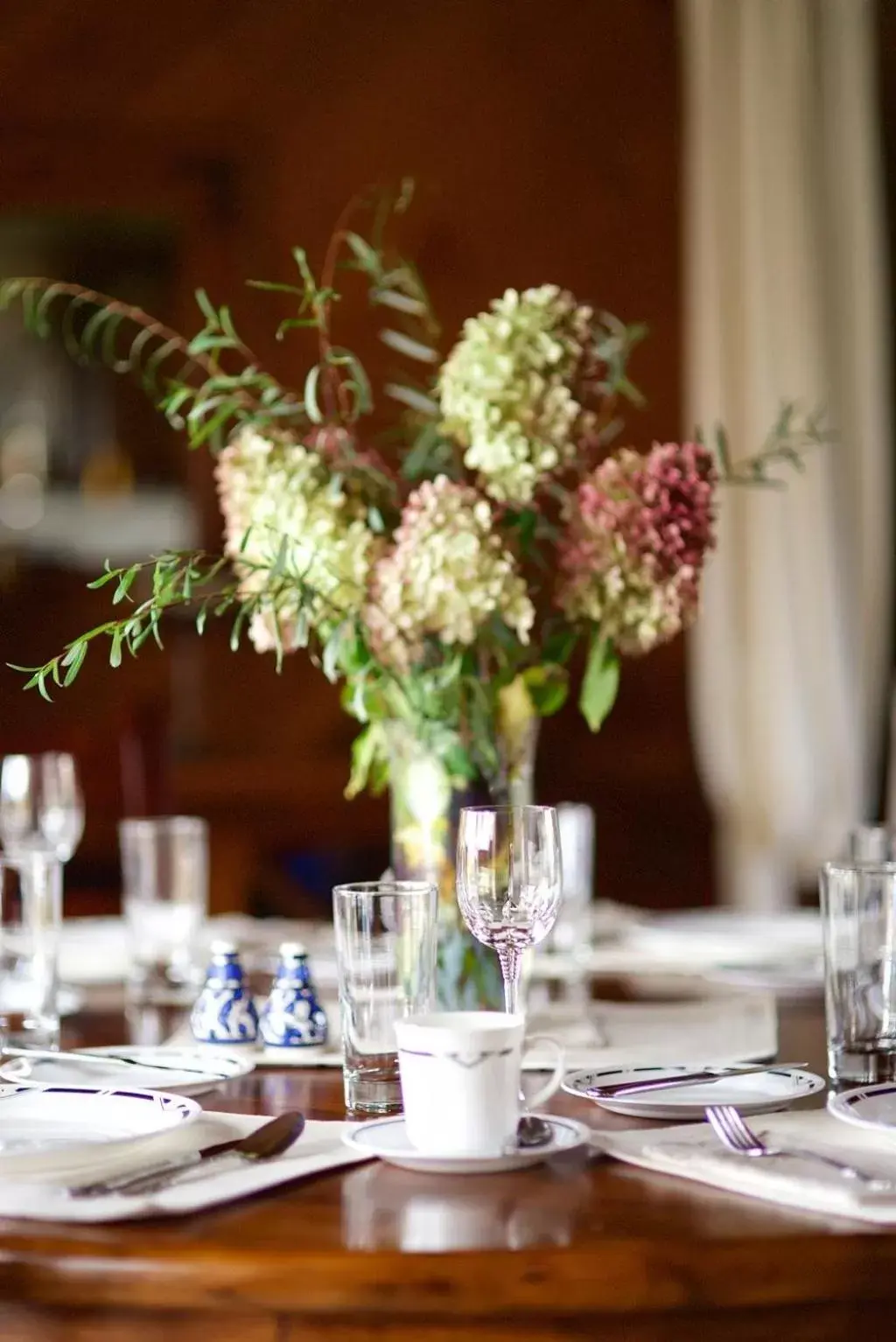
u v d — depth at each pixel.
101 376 5.00
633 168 4.82
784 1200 1.08
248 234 4.71
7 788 2.12
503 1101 1.17
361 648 1.61
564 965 2.12
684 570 1.61
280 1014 1.60
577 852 2.11
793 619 4.63
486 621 1.60
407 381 1.76
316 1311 0.99
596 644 1.69
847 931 1.42
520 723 1.64
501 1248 0.99
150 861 1.99
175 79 4.70
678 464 1.63
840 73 4.68
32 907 1.64
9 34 4.64
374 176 4.75
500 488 1.59
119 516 4.97
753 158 4.61
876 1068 1.42
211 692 4.73
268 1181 1.12
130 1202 1.06
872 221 4.69
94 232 4.95
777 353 4.61
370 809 4.72
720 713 4.69
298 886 4.66
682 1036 1.68
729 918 2.53
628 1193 1.10
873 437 4.70
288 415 1.77
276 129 4.73
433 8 4.78
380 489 1.68
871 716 4.75
